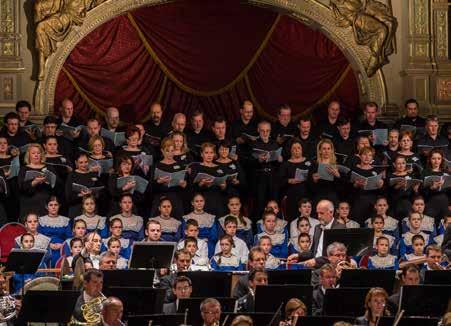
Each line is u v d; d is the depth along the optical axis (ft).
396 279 68.03
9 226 76.02
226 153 81.10
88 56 90.12
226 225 75.51
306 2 92.12
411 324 56.03
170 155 79.97
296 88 93.09
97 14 89.61
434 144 84.58
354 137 85.76
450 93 93.76
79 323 59.41
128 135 80.94
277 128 85.56
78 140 83.35
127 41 90.99
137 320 56.34
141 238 77.25
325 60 93.09
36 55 89.25
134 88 91.04
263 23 92.79
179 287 62.39
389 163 83.71
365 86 93.40
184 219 78.33
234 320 52.80
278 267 73.51
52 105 89.15
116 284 62.95
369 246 67.72
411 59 93.76
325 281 64.18
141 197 79.36
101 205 80.07
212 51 92.17
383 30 93.45
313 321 56.54
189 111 92.17
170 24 91.40
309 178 81.20
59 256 75.31
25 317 58.34
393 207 81.56
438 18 93.66
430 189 81.56
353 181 80.89
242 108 85.40
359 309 60.70
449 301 60.59
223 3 92.02
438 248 67.87
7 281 66.03
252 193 83.30
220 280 64.23
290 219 81.25
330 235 67.87
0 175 79.20
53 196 77.56
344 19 92.79
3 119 87.66
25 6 89.40
